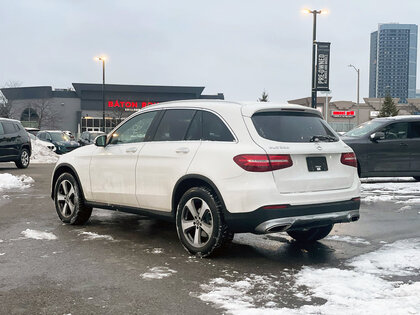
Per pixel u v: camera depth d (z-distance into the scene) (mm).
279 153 4777
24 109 70312
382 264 4895
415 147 11836
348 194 5250
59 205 7074
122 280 4320
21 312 3535
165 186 5465
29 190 11125
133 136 6176
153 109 6078
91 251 5379
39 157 23328
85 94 70062
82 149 6934
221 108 5266
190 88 71750
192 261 4984
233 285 4180
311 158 5020
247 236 6332
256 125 4965
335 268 4688
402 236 6352
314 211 4887
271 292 3988
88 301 3773
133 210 6004
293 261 5027
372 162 11680
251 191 4664
